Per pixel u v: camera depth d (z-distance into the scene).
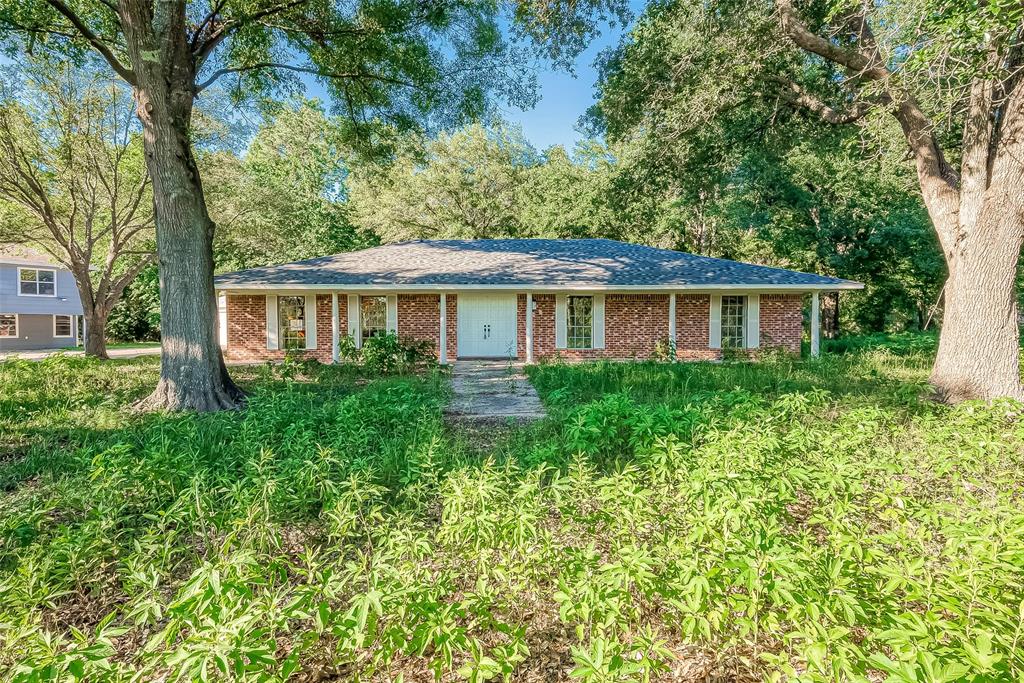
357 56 10.74
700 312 15.91
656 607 2.53
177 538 3.29
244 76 11.73
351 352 12.74
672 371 10.41
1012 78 6.95
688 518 2.55
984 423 5.44
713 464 3.65
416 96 11.64
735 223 22.41
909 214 19.97
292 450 4.68
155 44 7.41
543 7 9.41
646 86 11.35
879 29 7.35
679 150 12.34
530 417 7.11
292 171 31.44
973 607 1.89
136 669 2.23
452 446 5.17
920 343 17.19
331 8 9.94
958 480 3.77
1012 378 7.29
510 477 3.87
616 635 2.01
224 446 5.13
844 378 9.68
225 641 1.60
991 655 1.46
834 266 21.25
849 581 1.92
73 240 15.88
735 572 2.04
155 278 28.28
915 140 8.41
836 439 4.70
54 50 10.32
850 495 3.17
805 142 16.55
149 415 6.95
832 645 1.77
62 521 3.68
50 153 14.62
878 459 4.06
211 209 18.53
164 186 7.69
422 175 31.22
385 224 31.50
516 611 2.54
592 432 4.94
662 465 3.62
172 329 7.80
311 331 15.66
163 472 3.86
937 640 1.64
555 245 19.11
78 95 14.43
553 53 10.15
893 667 1.44
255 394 8.63
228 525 3.17
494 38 10.47
